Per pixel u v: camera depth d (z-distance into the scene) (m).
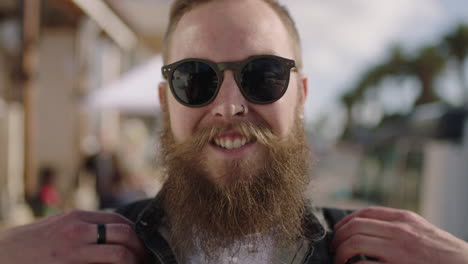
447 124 7.39
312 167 1.58
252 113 1.32
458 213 6.96
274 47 1.34
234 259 1.31
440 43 30.44
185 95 1.32
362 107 46.38
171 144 1.45
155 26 8.13
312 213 1.47
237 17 1.32
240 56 1.30
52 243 1.18
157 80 5.12
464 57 29.73
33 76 4.11
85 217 1.32
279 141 1.33
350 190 13.62
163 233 1.40
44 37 6.36
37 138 6.38
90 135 7.46
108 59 7.81
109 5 5.26
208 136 1.28
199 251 1.33
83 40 6.57
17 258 1.13
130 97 4.95
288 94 1.37
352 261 1.35
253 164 1.30
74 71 6.49
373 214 1.39
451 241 1.22
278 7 1.47
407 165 8.66
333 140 55.62
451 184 7.08
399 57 33.69
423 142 8.00
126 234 1.28
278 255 1.33
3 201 3.93
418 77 32.25
